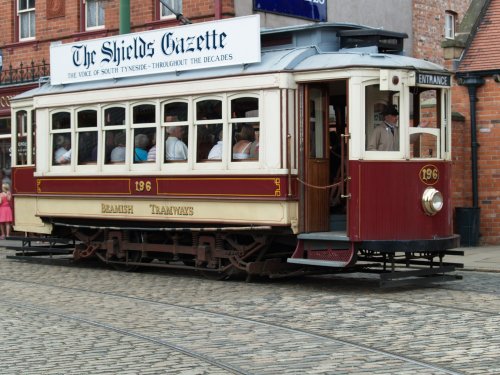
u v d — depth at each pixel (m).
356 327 10.47
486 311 11.46
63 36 25.52
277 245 15.16
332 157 14.77
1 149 26.53
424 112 14.25
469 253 19.36
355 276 15.96
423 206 13.58
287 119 13.80
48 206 17.89
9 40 26.92
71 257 19.16
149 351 9.21
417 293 13.33
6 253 21.66
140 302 12.70
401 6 27.05
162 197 15.61
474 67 21.27
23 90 25.42
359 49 14.03
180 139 15.42
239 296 13.24
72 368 8.45
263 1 22.47
